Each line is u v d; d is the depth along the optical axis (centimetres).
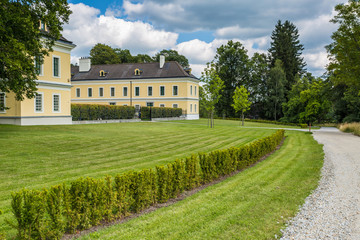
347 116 4044
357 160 1205
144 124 3122
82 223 496
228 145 1670
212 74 3155
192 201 644
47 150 1258
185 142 1741
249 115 6712
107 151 1319
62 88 2742
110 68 5662
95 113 3095
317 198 673
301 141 2003
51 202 451
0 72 1316
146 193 603
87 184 505
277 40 6794
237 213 560
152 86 5278
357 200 661
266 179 858
